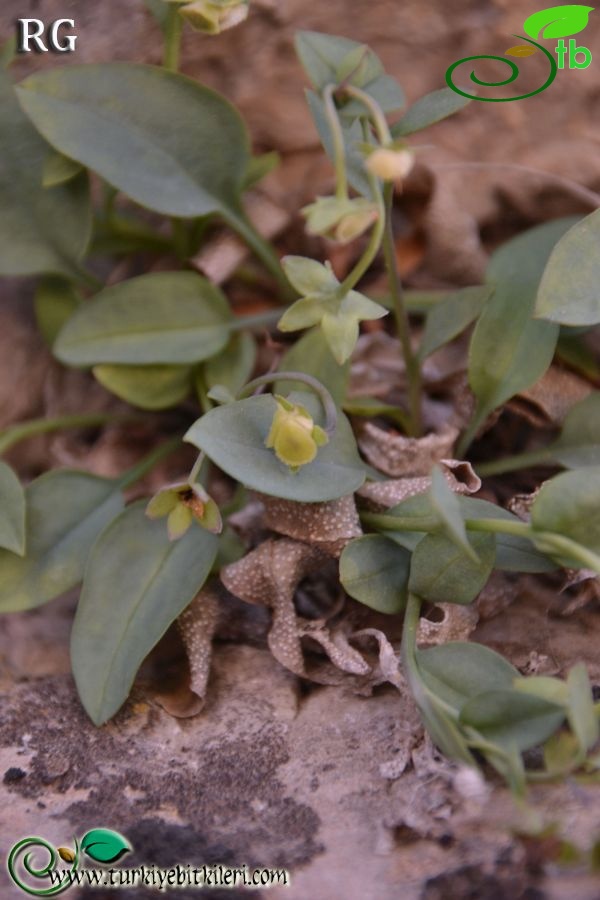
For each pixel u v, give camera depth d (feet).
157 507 0.84
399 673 0.87
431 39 0.97
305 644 0.90
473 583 0.85
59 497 0.92
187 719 0.89
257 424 0.85
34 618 0.93
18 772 0.87
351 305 0.84
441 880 0.84
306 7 0.96
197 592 0.88
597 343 0.97
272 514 0.89
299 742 0.88
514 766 0.79
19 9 0.97
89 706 0.86
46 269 0.94
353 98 0.87
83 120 0.90
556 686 0.80
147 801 0.86
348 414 0.95
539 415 0.95
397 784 0.86
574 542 0.82
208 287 0.95
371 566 0.87
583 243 0.86
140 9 0.96
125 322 0.93
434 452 0.93
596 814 0.85
